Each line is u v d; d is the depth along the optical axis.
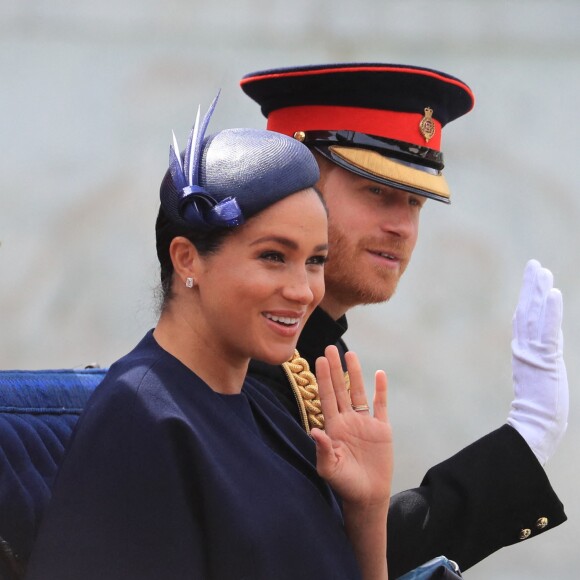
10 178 30.03
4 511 8.27
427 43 30.72
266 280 7.70
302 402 9.74
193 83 30.31
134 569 7.25
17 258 30.06
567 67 30.61
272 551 7.46
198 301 7.88
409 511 9.89
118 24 30.25
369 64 10.51
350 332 30.27
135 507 7.31
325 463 8.15
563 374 10.25
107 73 30.28
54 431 8.88
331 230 10.46
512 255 30.44
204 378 7.93
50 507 7.52
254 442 7.85
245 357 7.98
